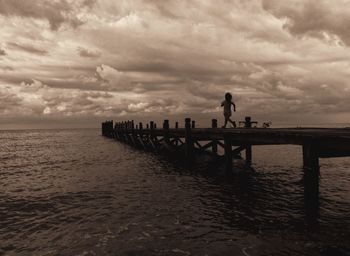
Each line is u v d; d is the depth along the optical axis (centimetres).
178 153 1898
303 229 697
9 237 723
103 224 792
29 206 988
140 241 676
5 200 1073
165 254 611
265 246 621
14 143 5369
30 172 1756
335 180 1258
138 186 1237
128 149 3078
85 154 2744
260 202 939
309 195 784
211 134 1400
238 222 766
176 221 794
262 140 981
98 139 5962
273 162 1892
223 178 1341
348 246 602
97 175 1545
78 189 1220
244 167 1639
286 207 873
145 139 2898
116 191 1159
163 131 2127
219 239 669
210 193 1079
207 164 1644
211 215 830
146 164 1898
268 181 1272
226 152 1270
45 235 730
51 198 1086
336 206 866
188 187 1190
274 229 707
